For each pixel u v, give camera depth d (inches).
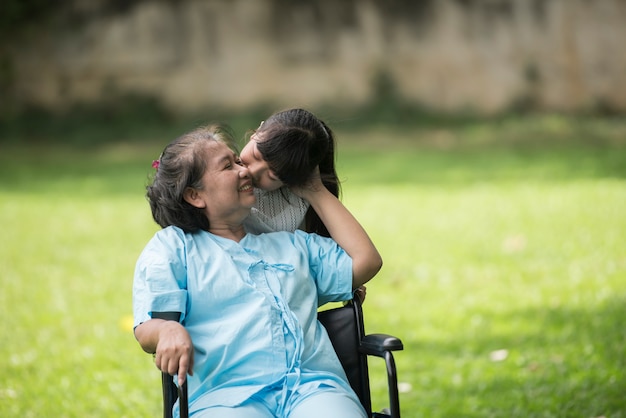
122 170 627.8
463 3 894.4
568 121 820.6
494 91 876.6
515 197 456.1
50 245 380.8
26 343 249.0
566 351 223.3
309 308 132.2
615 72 872.3
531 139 743.7
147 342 119.8
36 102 869.2
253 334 125.7
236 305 128.0
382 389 207.8
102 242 385.7
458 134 800.9
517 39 886.4
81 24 889.5
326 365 130.2
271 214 139.9
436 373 216.8
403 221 412.8
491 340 239.3
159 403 201.0
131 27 889.5
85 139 823.7
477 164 598.5
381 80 879.1
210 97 874.8
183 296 125.3
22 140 828.6
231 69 883.4
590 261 311.6
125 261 349.1
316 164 135.2
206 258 130.1
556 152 641.0
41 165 671.8
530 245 345.1
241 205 132.4
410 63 887.7
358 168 608.4
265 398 124.0
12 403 200.7
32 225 427.2
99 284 313.9
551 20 884.0
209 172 131.2
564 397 192.5
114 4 893.2
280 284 130.7
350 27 894.4
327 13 895.1
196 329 126.7
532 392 197.6
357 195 492.4
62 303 289.3
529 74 876.0
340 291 135.1
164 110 866.1
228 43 889.5
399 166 610.2
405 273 318.7
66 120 852.6
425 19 895.1
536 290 282.5
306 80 880.9
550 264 313.9
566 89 871.7
